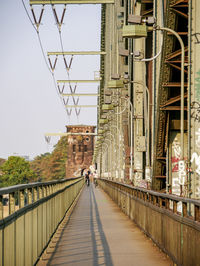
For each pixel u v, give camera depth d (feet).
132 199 69.77
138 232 55.88
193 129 48.08
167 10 54.80
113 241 47.96
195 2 48.03
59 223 60.08
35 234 31.58
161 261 36.42
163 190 77.82
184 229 30.01
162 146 71.56
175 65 58.44
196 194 48.39
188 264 28.71
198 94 47.96
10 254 21.57
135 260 36.86
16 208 23.67
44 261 35.96
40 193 35.91
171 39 57.16
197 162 48.19
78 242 47.01
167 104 64.18
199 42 47.83
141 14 84.17
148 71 96.43
